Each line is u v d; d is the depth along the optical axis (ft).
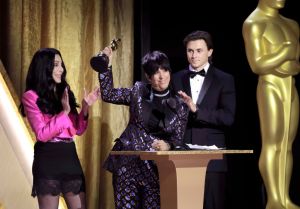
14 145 27.22
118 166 24.02
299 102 29.30
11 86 27.71
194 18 32.17
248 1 31.65
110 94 24.77
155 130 24.03
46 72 22.43
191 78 26.81
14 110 27.43
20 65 29.43
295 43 28.32
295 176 30.19
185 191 20.36
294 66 28.09
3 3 29.45
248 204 31.42
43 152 21.85
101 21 31.17
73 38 30.37
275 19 28.35
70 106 23.93
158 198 23.73
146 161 23.77
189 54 26.71
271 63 27.61
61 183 21.88
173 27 32.12
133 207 23.75
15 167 27.12
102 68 24.70
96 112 30.45
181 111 23.94
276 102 28.12
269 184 28.30
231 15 31.89
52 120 21.77
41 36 29.71
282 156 28.30
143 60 24.07
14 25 29.37
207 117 25.53
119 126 31.19
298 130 30.07
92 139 30.37
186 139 25.96
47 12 29.66
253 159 31.48
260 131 29.01
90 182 30.35
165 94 24.30
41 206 21.61
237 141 31.76
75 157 22.53
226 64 31.86
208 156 20.71
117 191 23.90
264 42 27.91
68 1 30.32
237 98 31.63
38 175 21.66
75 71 30.32
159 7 32.01
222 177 26.27
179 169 20.27
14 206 26.81
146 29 31.76
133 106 24.25
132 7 31.83
